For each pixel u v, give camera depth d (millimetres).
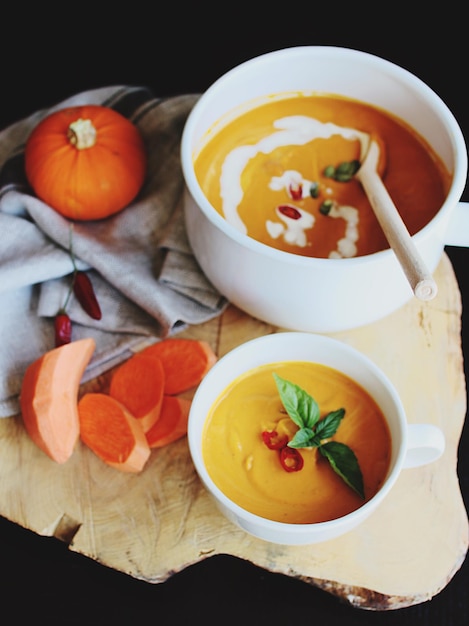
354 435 457
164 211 566
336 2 772
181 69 743
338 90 541
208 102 509
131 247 556
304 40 751
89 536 470
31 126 610
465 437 583
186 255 546
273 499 441
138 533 470
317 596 515
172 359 515
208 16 773
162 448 495
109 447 483
